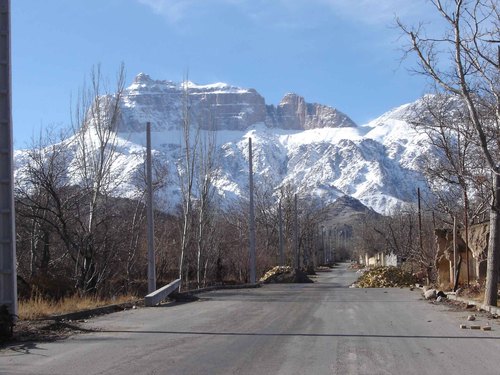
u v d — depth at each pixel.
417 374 8.99
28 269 36.41
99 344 11.99
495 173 17.20
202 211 42.81
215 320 16.66
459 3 16.97
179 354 10.78
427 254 41.03
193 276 50.78
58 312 17.00
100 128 32.66
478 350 11.25
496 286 18.78
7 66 14.30
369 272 44.03
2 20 14.41
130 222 40.47
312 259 98.94
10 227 14.04
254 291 34.59
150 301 21.78
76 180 32.44
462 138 28.67
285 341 12.41
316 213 106.75
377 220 116.06
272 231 75.19
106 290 31.84
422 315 18.16
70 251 30.67
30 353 10.88
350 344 11.99
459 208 34.12
